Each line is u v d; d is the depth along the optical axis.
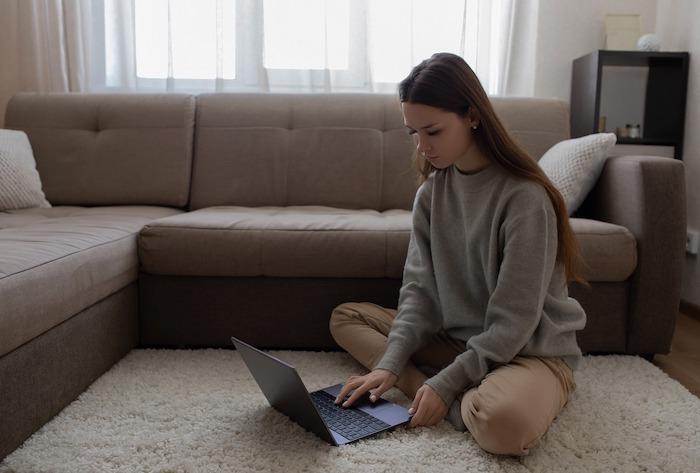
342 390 1.32
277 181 2.38
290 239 1.74
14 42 2.81
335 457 1.12
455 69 1.20
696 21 2.60
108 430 1.23
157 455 1.13
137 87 2.87
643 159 1.78
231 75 2.88
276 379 1.19
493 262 1.28
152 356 1.73
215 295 1.80
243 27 2.87
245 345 1.22
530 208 1.22
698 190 2.55
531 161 1.26
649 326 1.77
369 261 1.74
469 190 1.32
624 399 1.45
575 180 1.98
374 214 2.17
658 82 2.80
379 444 1.17
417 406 1.25
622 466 1.12
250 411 1.33
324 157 2.38
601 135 1.98
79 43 2.80
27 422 1.19
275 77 2.85
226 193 2.37
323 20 2.81
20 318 1.13
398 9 2.84
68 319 1.38
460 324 1.38
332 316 1.70
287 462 1.10
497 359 1.21
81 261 1.39
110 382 1.50
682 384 1.63
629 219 1.80
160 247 1.74
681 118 2.65
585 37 2.93
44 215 2.08
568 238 1.30
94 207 2.36
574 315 1.33
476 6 2.79
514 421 1.09
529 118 2.40
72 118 2.46
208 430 1.23
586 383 1.55
